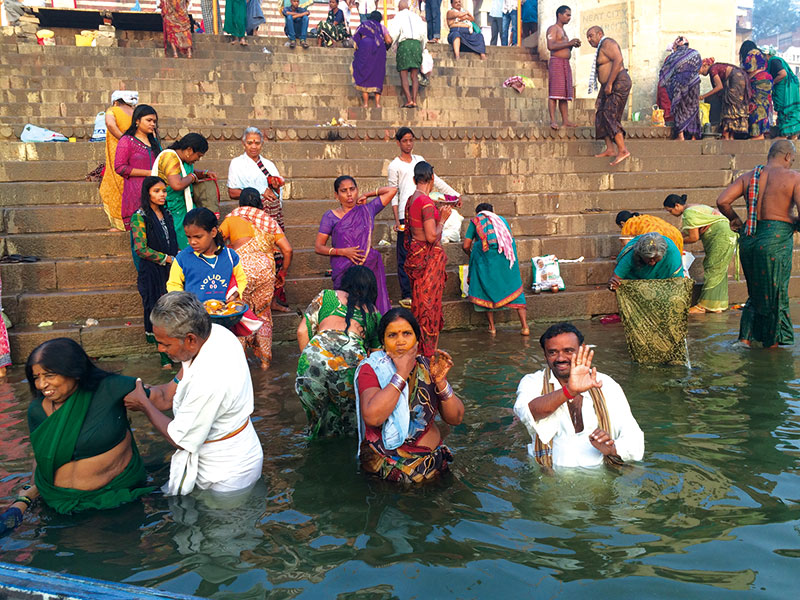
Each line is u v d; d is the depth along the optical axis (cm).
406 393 326
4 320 555
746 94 1011
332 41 1284
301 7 1250
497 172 873
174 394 330
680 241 644
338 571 249
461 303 671
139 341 572
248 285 505
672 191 894
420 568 250
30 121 892
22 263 603
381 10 1573
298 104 1048
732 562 250
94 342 562
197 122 938
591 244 782
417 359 339
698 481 318
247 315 441
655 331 519
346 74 1142
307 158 826
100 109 940
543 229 809
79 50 1091
